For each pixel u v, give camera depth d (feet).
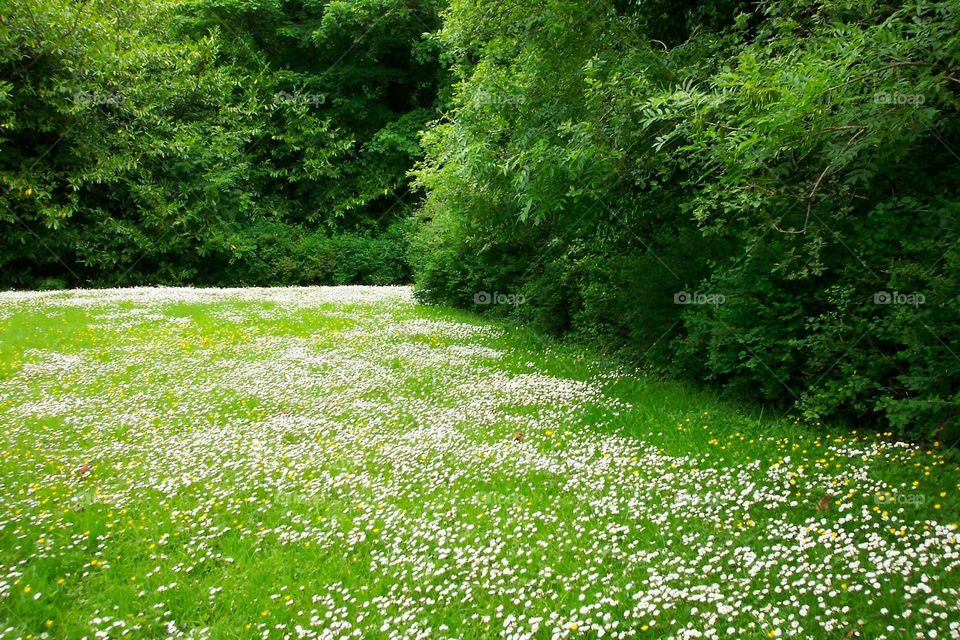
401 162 113.60
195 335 42.57
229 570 14.39
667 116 19.38
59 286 85.35
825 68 14.88
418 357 36.01
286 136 107.86
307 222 111.14
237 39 106.32
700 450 20.16
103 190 89.35
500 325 47.93
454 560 14.33
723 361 24.02
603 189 26.94
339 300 63.41
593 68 26.27
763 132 16.12
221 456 20.97
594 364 33.06
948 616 11.10
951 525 13.70
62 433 23.41
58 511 17.26
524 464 19.77
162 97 90.63
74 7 78.48
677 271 28.68
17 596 13.29
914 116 15.67
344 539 15.65
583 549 14.53
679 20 34.55
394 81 118.11
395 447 21.52
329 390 28.94
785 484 16.92
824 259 21.16
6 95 73.77
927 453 18.29
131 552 15.35
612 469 18.97
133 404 27.02
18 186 77.56
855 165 18.42
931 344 17.99
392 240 105.09
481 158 26.63
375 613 12.64
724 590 12.67
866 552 13.57
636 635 11.53
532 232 39.47
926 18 15.80
